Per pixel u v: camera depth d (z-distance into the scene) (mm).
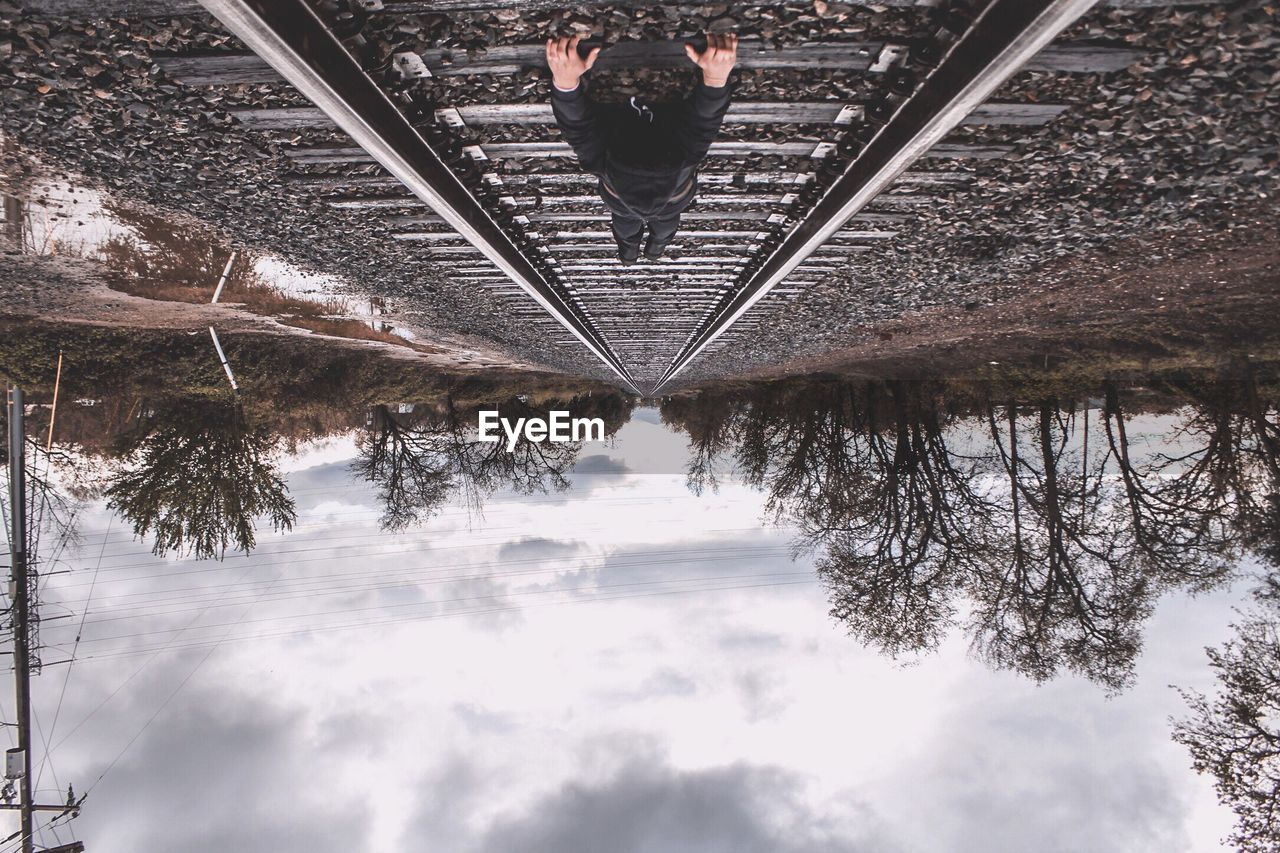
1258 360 8422
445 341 13680
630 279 6859
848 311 7688
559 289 7016
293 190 4543
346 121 2883
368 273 6887
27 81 3324
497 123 3582
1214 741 11086
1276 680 10703
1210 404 10469
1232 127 3289
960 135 3736
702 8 2748
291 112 3484
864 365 13211
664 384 25359
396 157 3217
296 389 14977
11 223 6117
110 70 3225
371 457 23438
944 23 2670
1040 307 7438
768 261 5477
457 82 3221
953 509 15367
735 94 3285
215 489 14141
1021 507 14352
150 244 7848
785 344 10484
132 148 4086
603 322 9391
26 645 7129
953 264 5680
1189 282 6168
